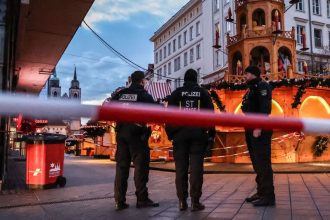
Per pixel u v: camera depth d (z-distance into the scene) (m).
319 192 5.98
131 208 4.83
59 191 6.57
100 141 23.53
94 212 4.56
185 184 4.71
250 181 8.01
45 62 16.30
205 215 4.26
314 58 33.22
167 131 4.80
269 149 4.94
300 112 14.75
